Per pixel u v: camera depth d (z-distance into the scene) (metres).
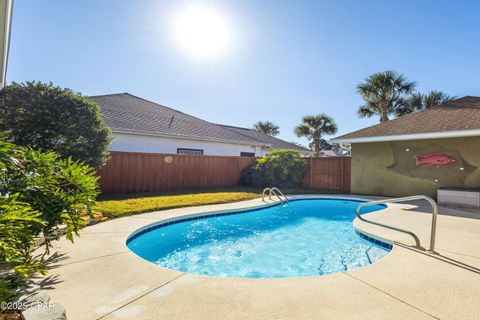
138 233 6.11
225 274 4.87
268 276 4.78
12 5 4.12
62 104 8.32
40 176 3.59
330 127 31.42
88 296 3.06
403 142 12.76
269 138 29.67
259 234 7.40
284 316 2.70
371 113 24.55
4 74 7.42
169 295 3.11
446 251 4.68
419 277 3.64
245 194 12.20
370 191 13.76
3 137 2.87
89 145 8.68
